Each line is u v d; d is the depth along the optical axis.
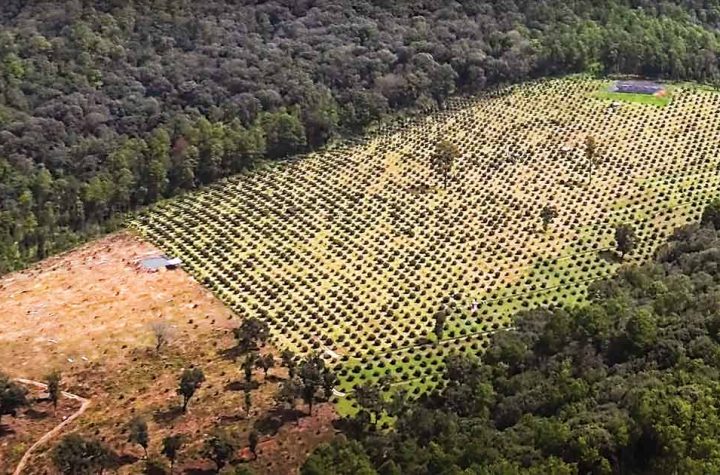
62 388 125.12
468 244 160.75
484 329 134.75
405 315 140.25
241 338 134.25
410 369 125.88
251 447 107.25
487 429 94.56
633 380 93.81
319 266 158.38
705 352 95.69
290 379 119.19
